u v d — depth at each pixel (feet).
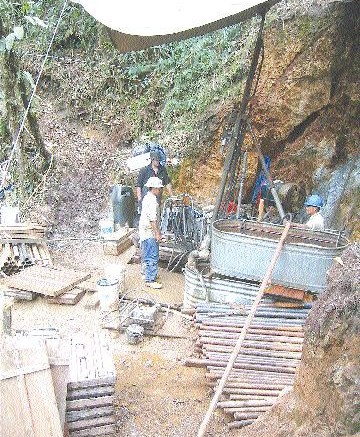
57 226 36.58
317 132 33.01
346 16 31.24
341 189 31.09
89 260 31.76
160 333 23.45
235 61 36.27
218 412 17.99
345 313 12.00
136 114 43.65
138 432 17.17
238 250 22.93
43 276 26.99
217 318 21.95
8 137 38.55
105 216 37.55
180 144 37.81
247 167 34.01
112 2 21.79
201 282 24.21
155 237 28.40
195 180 36.37
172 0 21.89
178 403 18.66
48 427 13.92
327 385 12.20
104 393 16.39
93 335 19.25
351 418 11.54
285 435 13.73
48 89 47.26
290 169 33.88
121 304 25.64
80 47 47.50
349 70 31.07
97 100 45.62
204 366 20.35
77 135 44.62
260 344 20.12
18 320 24.08
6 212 32.17
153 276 28.63
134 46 25.09
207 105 37.24
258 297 18.33
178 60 42.47
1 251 29.09
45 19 47.60
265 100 33.65
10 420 13.69
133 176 38.47
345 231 29.43
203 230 30.32
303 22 32.73
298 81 32.76
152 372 20.63
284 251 22.11
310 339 13.12
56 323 23.89
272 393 17.76
